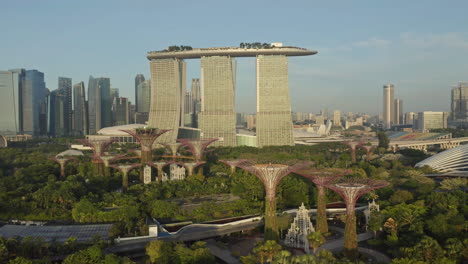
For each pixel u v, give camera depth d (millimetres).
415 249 113688
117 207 183000
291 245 141375
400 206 156375
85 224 157375
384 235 147250
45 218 169500
